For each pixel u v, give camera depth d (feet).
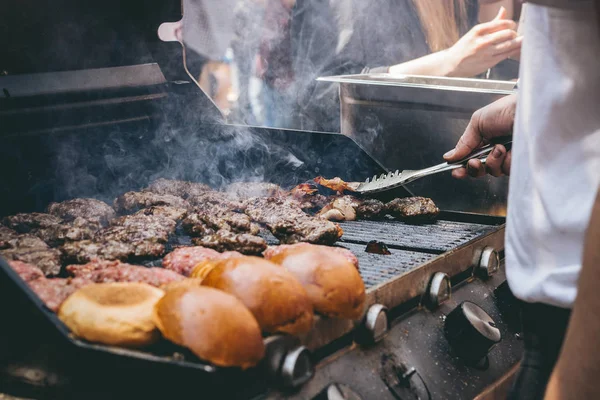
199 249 4.86
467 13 11.89
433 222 6.73
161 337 3.38
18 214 5.68
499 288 5.64
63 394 3.37
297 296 3.57
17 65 6.02
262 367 3.42
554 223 3.78
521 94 3.98
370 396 4.08
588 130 3.65
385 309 4.22
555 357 4.11
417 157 7.19
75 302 3.41
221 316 3.18
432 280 4.89
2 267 3.32
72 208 5.99
